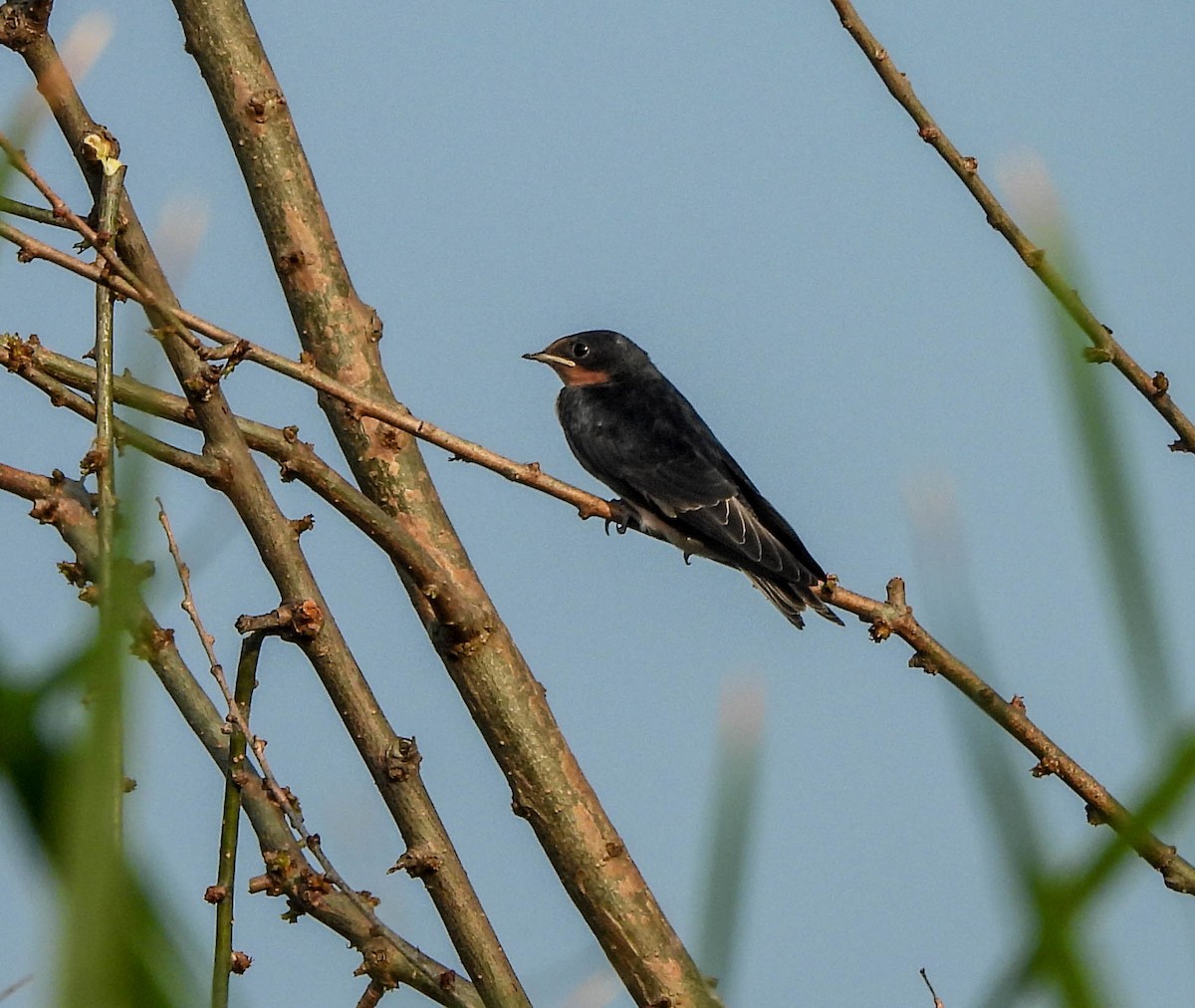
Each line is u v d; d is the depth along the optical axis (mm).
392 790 10102
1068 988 4016
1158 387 10773
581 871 10430
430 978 9750
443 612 10531
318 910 9766
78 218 8672
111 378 8445
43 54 9648
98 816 3883
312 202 12273
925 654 11406
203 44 12258
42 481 9688
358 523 10156
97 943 3785
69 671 3988
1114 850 4035
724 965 4871
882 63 11156
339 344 12039
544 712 10742
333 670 10156
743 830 4938
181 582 8656
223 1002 8297
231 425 9844
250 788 9664
